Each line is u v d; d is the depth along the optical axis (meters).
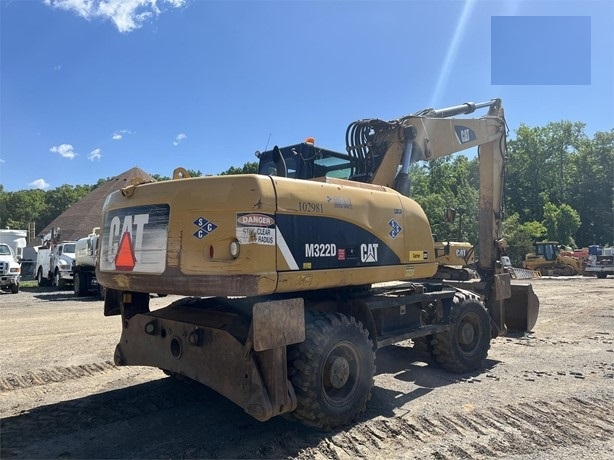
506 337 8.95
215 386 4.18
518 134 64.12
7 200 74.56
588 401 5.24
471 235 29.11
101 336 8.92
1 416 4.73
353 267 4.66
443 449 4.01
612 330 9.73
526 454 3.93
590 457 3.88
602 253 31.42
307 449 3.99
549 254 32.31
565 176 63.19
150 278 4.30
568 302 14.66
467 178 45.56
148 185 4.49
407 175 6.45
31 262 31.72
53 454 3.88
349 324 4.54
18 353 7.47
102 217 5.06
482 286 8.04
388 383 5.90
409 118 6.76
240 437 4.21
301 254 4.18
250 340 3.91
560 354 7.55
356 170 6.59
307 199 4.30
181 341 4.52
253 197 3.91
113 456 3.84
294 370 4.14
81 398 5.26
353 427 4.46
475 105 8.25
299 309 4.12
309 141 6.33
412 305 5.94
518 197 61.47
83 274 17.30
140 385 5.71
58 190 76.94
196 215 4.06
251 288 3.82
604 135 61.31
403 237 5.36
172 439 4.17
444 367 6.39
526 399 5.29
